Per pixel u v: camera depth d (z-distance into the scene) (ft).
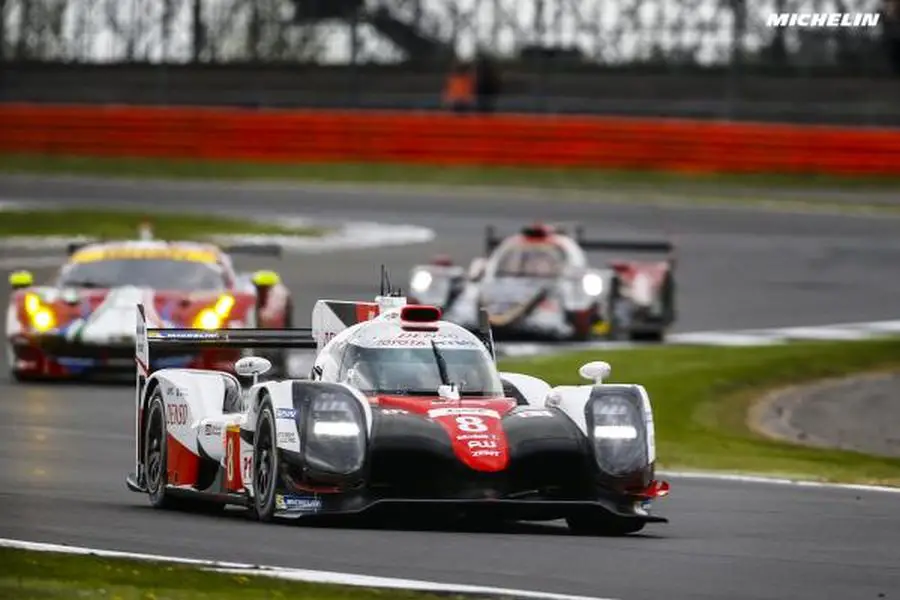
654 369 239.91
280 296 227.61
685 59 641.40
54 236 408.26
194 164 572.51
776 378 239.50
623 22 646.74
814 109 579.07
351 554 100.89
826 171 526.98
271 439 110.93
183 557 99.35
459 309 266.57
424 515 116.88
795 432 197.16
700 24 638.12
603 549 106.52
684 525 122.11
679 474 158.20
